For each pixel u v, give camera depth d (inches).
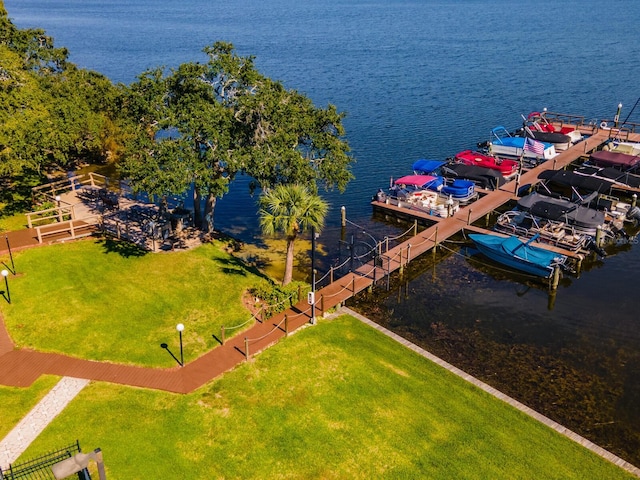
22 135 1517.0
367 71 4426.7
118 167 1466.5
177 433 879.7
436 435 896.9
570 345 1210.0
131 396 951.6
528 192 1984.5
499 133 2792.8
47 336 1095.6
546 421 943.7
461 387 1018.7
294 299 1272.1
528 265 1485.0
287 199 1221.7
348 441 878.4
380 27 7416.3
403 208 1876.2
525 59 4753.9
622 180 2009.1
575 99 3408.0
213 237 1627.7
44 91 1934.1
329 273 1470.2
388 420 924.6
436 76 4183.1
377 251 1604.3
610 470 840.9
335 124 1398.9
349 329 1189.1
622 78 3905.0
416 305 1360.7
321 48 5659.5
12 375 990.4
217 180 1315.2
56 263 1363.2
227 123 1342.3
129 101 1434.5
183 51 5413.4
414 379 1032.8
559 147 2429.9
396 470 827.4
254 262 1534.2
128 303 1218.6
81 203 1712.6
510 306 1365.7
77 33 6968.5
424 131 2869.1
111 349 1067.3
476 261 1588.3
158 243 1505.9
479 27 7052.2
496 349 1192.2
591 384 1084.5
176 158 1289.4
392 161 2449.6
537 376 1105.4
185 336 1120.8
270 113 1330.0
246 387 987.3
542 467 839.7
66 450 830.5
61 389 960.9
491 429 914.7
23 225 1565.0
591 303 1381.6
